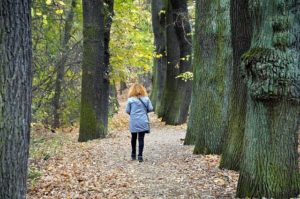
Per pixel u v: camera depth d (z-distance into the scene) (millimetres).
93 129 15289
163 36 26094
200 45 11109
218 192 6688
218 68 10742
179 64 21219
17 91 3902
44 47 16703
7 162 3857
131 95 10328
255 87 5473
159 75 28781
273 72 5332
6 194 3861
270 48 5395
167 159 10352
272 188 5535
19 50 3910
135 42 19156
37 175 8648
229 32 10812
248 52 5605
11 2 3832
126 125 23219
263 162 5609
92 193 7254
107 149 12547
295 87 5383
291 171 5590
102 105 15648
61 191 7480
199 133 10828
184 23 19391
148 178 8211
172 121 21609
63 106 19859
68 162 10438
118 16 18531
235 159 8109
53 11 13703
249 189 5723
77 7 18422
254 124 5688
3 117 3832
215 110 10633
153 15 25828
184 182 7629
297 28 5355
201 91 10867
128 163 10047
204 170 8453
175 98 21750
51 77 16938
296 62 5363
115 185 7750
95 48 15242
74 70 19703
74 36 19781
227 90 10680
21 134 3953
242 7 7113
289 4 5328
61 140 14469
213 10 10961
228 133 8305
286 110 5492
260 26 5598
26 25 3984
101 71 15484
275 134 5539
